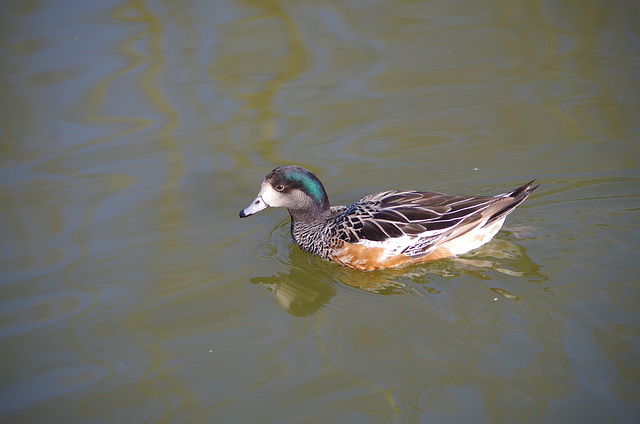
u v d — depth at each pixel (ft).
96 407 20.27
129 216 29.89
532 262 25.88
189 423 19.53
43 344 22.84
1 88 38.06
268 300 25.32
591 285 24.11
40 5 45.47
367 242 26.50
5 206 30.22
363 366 21.42
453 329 22.74
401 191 28.48
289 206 28.55
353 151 33.88
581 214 28.63
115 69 39.81
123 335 23.21
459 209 26.73
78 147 34.37
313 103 37.19
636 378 19.80
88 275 26.30
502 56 40.50
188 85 38.60
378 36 42.83
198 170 32.76
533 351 21.25
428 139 34.45
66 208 30.27
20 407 20.36
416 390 20.24
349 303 24.94
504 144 33.81
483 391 19.94
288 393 20.44
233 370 21.52
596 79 37.86
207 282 26.20
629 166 31.40
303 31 43.27
